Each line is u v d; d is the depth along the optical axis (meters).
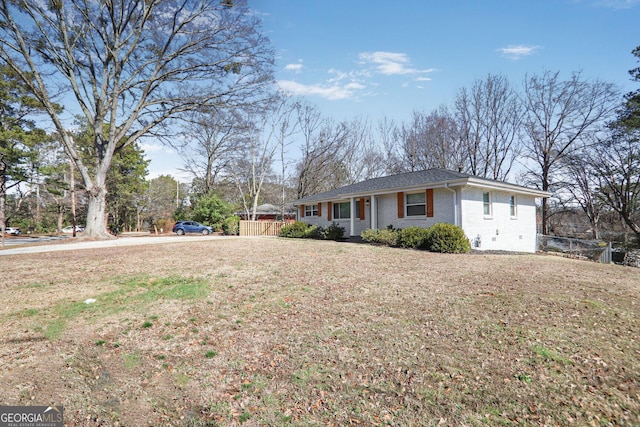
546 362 3.32
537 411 2.55
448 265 9.04
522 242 16.69
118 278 7.28
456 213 13.26
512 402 2.67
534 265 9.33
